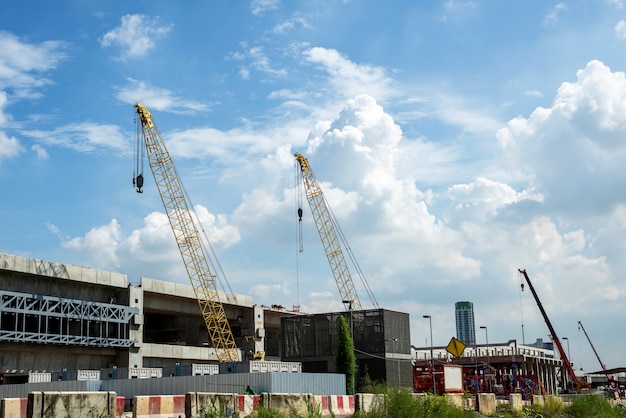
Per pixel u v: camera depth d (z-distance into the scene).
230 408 34.88
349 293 153.00
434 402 44.66
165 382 62.72
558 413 67.19
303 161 157.75
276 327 154.50
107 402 27.55
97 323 108.44
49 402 26.00
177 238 119.38
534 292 169.62
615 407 71.62
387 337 115.25
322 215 156.12
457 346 64.00
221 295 130.38
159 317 136.25
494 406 63.22
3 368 94.62
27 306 95.06
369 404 44.91
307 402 40.41
